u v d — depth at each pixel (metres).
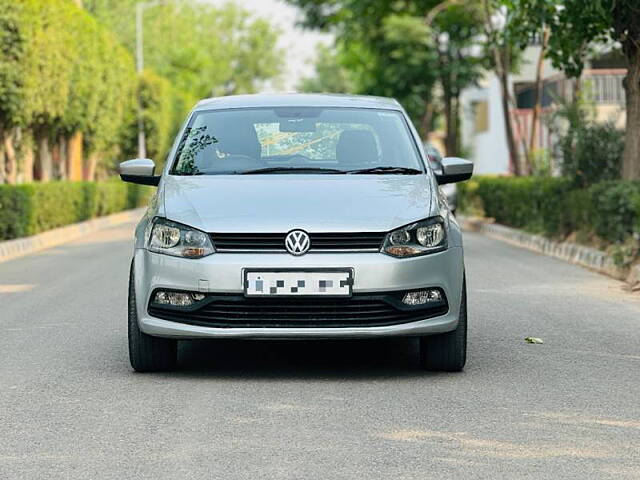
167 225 11.05
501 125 65.56
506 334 13.95
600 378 11.19
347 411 9.71
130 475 7.82
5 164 37.00
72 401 10.18
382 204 11.15
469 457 8.25
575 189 26.53
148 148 71.44
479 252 26.16
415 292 10.87
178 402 10.09
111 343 13.40
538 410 9.77
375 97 13.68
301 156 12.32
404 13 58.34
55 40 36.75
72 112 44.09
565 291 18.28
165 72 97.50
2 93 32.91
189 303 10.86
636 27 22.55
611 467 7.99
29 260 25.44
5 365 12.02
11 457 8.31
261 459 8.20
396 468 7.97
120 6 85.56
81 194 40.12
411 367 11.75
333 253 10.74
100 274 21.64
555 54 23.81
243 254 10.76
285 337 10.76
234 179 11.76
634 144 23.52
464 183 42.31
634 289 18.44
